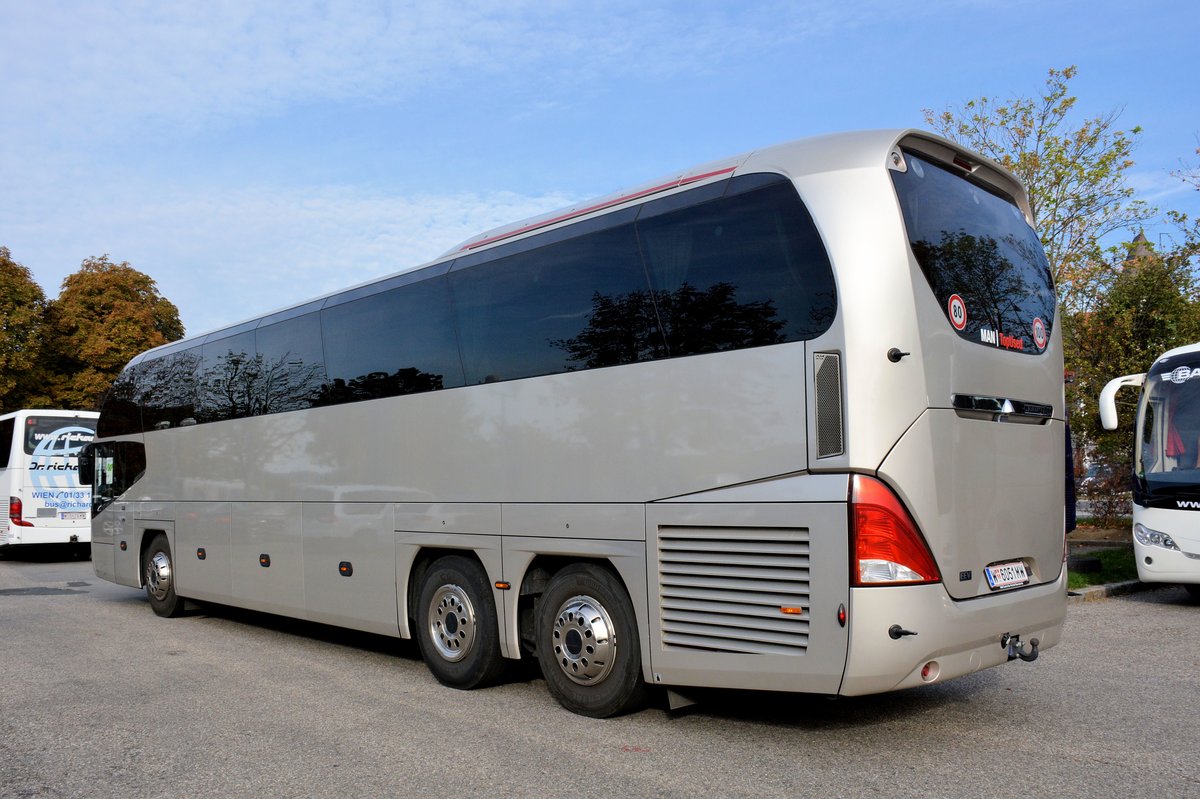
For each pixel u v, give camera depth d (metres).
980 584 5.32
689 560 5.63
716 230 5.65
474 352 7.28
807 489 5.06
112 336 36.31
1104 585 12.09
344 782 5.17
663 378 5.82
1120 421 17.30
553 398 6.56
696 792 4.82
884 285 5.02
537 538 6.62
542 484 6.60
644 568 5.88
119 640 10.15
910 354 5.02
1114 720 6.03
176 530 11.62
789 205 5.32
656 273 5.95
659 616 5.79
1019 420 5.78
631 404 6.01
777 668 5.20
